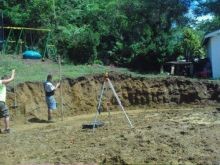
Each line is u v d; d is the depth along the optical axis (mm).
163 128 16203
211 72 33469
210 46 33781
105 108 23562
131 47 35406
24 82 21312
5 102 17688
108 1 39750
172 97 25016
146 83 25109
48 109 19953
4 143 14734
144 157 12117
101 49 36062
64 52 32750
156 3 38188
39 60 30000
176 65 35531
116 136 15016
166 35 36781
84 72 28188
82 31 33812
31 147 14023
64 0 37000
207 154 12422
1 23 32281
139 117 20234
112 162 11891
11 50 31547
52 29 33281
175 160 11859
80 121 19891
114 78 24781
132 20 37875
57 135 15953
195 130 15609
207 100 24953
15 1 34188
